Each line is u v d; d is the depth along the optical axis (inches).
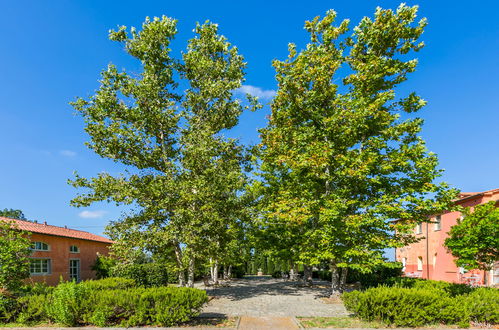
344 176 622.2
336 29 663.1
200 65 715.4
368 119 650.8
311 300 641.0
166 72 713.0
